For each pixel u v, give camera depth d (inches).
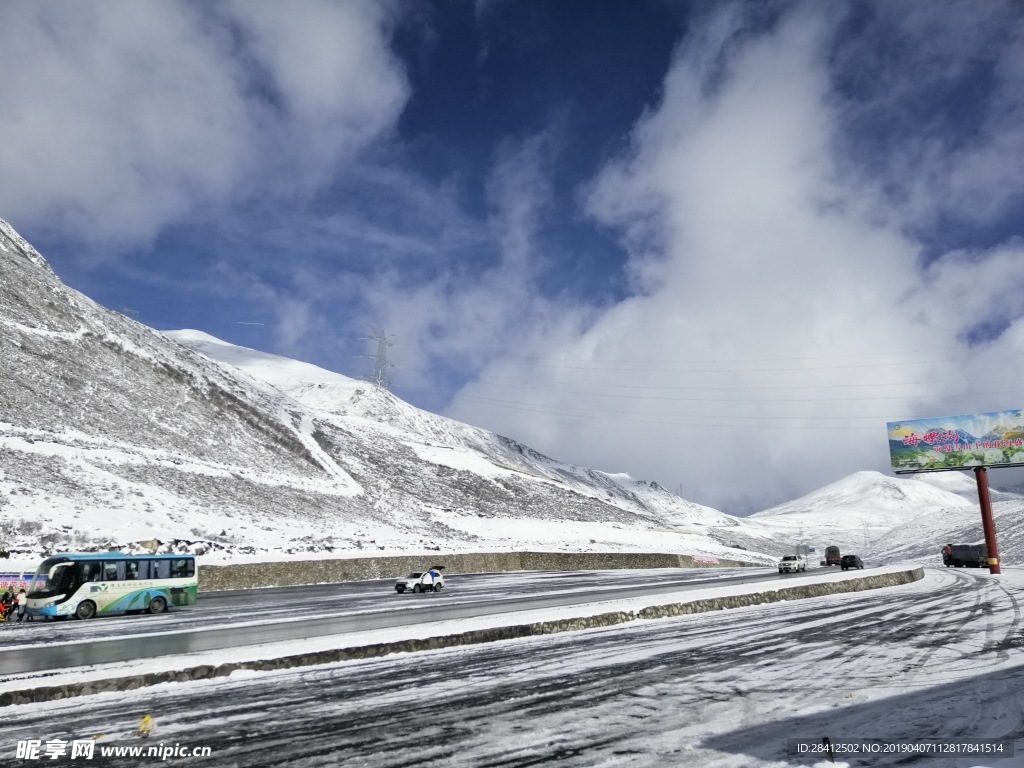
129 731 346.0
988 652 542.0
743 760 293.7
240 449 2709.2
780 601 1022.4
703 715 367.6
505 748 314.0
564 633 690.2
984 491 1851.6
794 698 402.9
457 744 320.5
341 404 5000.0
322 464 3029.0
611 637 659.4
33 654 585.0
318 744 322.0
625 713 373.1
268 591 1448.1
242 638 671.1
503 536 3026.6
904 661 511.2
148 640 671.8
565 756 302.0
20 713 382.3
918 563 2768.2
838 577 1262.3
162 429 2456.9
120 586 998.4
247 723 358.3
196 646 617.9
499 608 965.8
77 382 2361.0
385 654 562.3
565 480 6264.8
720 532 5693.9
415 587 1403.8
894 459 2007.9
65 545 1389.0
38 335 2443.4
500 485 3897.6
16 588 1048.8
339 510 2598.4
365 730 344.5
